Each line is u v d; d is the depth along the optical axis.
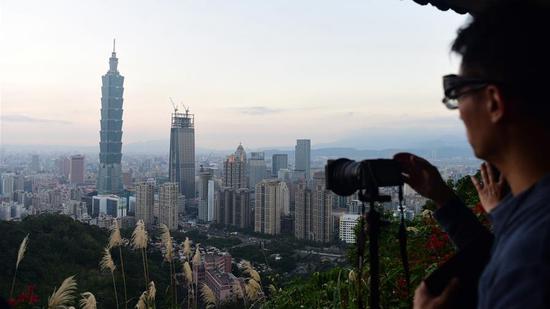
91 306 3.43
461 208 1.43
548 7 0.86
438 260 2.98
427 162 1.47
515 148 0.88
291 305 3.78
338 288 3.21
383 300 2.96
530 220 0.81
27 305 2.91
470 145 0.95
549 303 0.71
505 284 0.77
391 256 3.36
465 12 2.87
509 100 0.85
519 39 0.84
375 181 1.25
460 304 1.01
